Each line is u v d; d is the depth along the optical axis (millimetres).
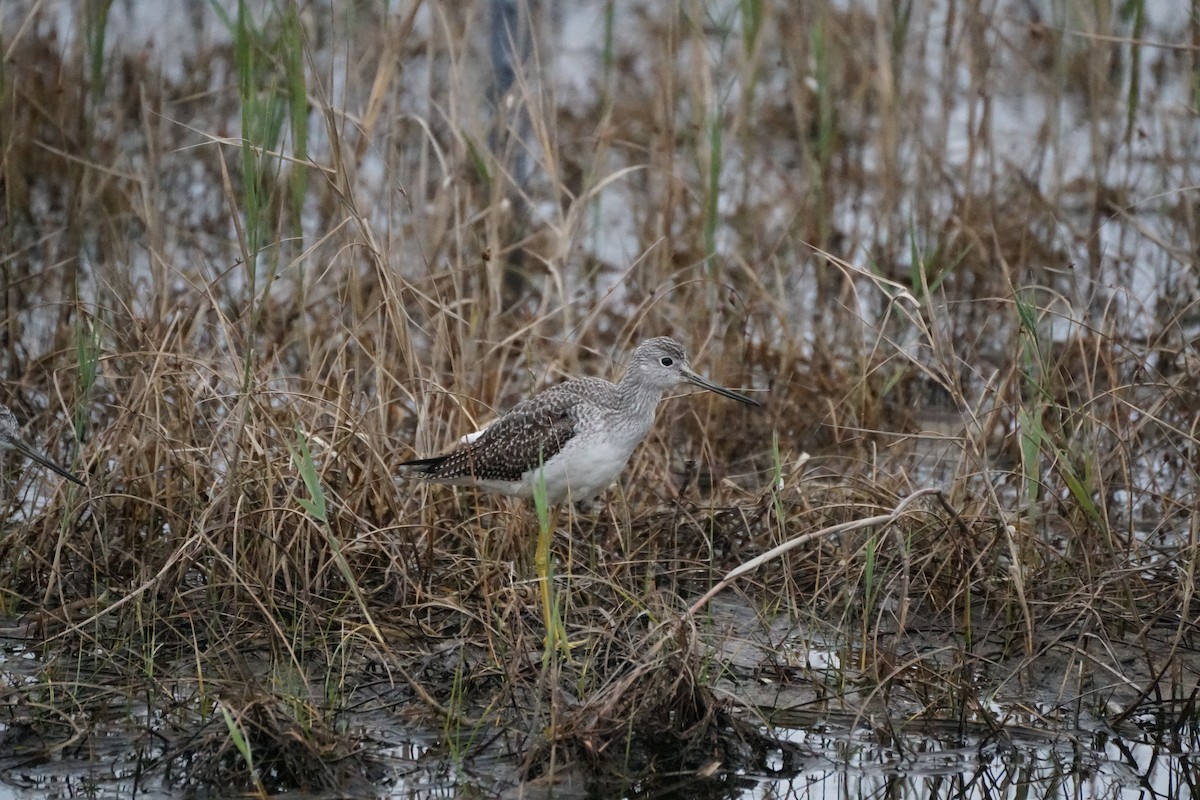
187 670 10812
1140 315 17969
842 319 17594
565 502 12633
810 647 11656
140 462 12648
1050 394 12125
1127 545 12227
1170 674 11117
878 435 15289
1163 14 27656
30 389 15406
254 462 12281
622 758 9852
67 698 10336
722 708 10266
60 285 17266
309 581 11648
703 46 17688
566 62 27062
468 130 17297
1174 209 19250
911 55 24094
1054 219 18422
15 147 19750
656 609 11477
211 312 16656
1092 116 17625
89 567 12125
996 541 11953
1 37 17641
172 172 21547
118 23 26078
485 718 10312
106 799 9250
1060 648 11516
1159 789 10039
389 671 10547
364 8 24375
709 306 16625
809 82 21219
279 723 9773
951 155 23141
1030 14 25375
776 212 21297
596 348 16812
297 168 12656
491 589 11875
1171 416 15062
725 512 13258
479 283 15711
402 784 9547
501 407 15211
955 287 18562
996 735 10422
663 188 17703
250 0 20969
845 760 10180
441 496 13250
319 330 16172
